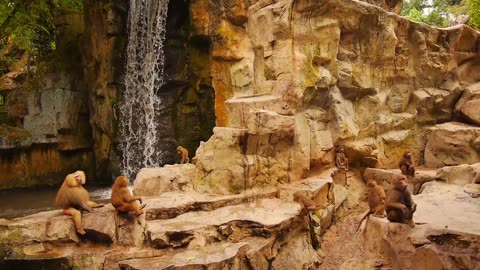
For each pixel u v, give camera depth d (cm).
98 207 1016
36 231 936
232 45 1639
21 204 1589
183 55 1795
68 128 1984
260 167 1216
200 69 1753
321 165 1391
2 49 2733
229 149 1195
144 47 1828
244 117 1288
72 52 2061
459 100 1780
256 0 1630
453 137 1593
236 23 1661
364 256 1009
